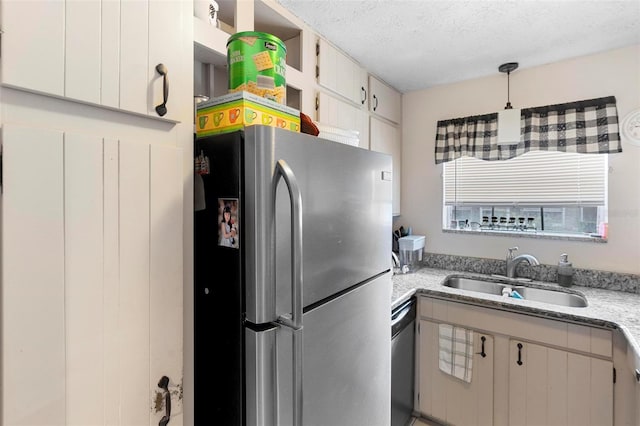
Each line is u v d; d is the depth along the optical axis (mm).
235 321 817
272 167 781
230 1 1328
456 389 1928
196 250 902
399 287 2061
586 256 2086
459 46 1933
